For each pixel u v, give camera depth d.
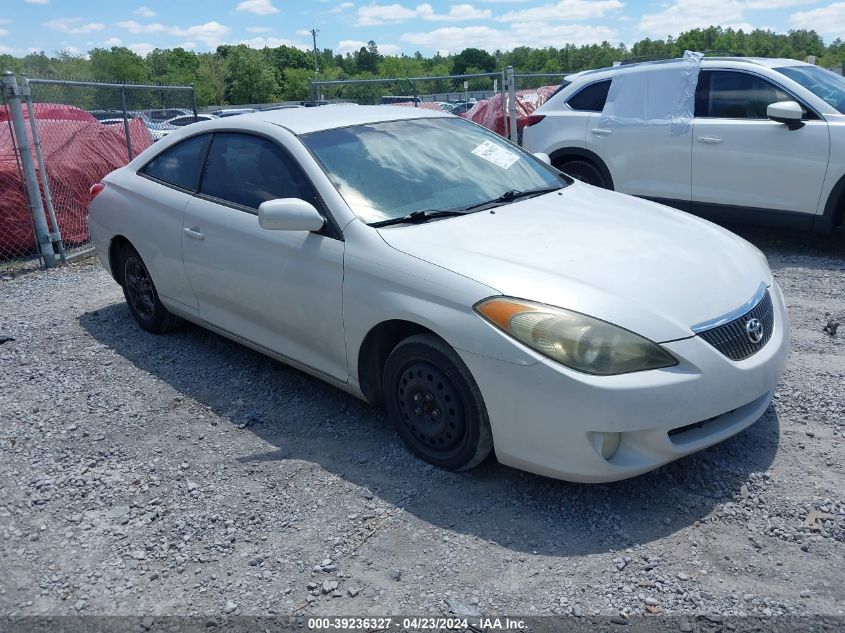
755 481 3.37
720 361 3.15
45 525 3.31
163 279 5.11
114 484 3.62
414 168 4.29
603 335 3.02
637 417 2.98
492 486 3.45
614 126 8.12
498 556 2.98
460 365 3.29
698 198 7.66
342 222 3.82
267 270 4.16
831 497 3.23
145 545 3.15
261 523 3.27
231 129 4.72
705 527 3.10
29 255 8.55
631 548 2.99
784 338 3.59
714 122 7.43
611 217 4.05
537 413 3.08
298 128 4.39
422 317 3.36
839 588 2.71
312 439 3.97
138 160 5.50
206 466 3.75
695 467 3.50
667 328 3.10
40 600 2.85
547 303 3.12
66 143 9.07
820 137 6.81
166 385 4.72
